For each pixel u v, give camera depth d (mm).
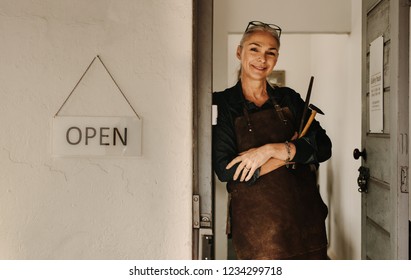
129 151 1448
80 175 1462
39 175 1460
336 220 3496
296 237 2244
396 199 1730
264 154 2154
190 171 1452
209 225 1484
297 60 4020
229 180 2209
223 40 2721
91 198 1462
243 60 2395
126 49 1448
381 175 1925
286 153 2170
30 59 1452
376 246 2004
